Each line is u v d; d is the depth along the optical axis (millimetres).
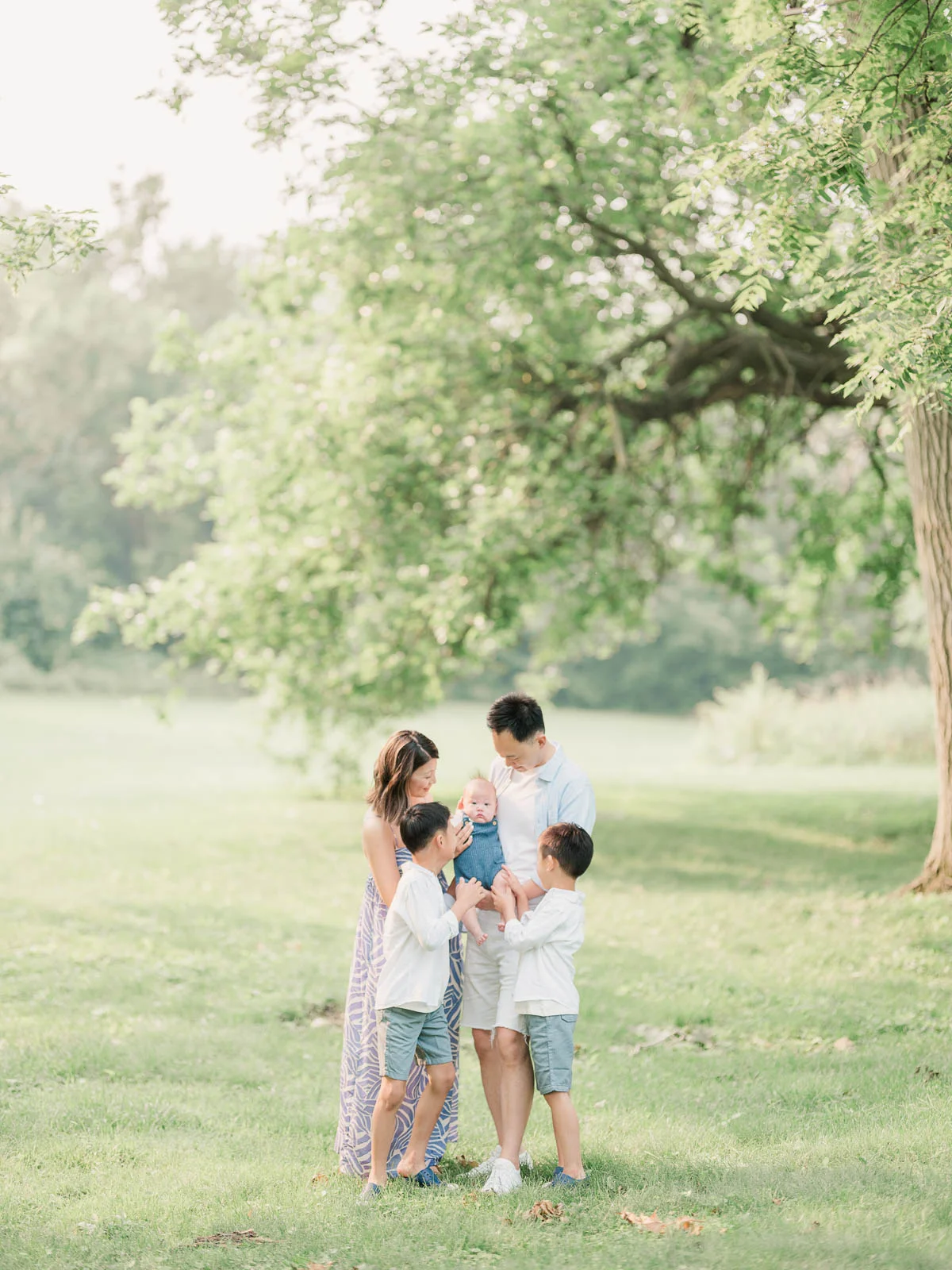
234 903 12250
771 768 30938
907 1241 4113
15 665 51875
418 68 12344
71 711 41875
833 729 32406
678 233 14000
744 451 19641
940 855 11039
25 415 61625
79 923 11086
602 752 38438
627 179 13531
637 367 18250
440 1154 5230
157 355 17344
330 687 18906
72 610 53594
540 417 16219
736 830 18391
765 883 13570
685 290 15055
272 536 16922
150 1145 5562
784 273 11258
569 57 12148
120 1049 7297
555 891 5016
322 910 12055
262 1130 5887
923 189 7199
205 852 15594
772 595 22594
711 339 16703
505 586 16047
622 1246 4184
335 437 15805
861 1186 4715
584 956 9945
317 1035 7941
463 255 14492
